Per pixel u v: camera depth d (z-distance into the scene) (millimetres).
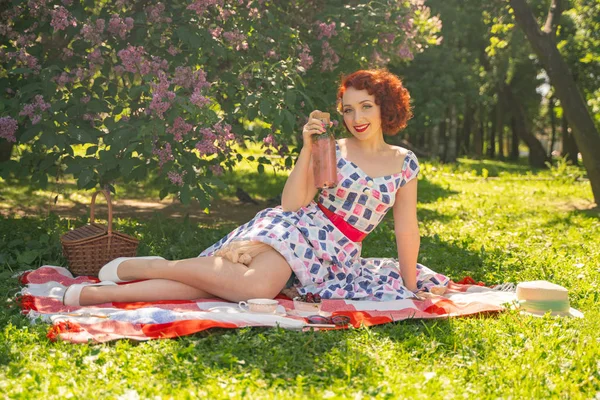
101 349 3240
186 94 6473
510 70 29219
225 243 4309
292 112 7141
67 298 4059
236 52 7168
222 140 6410
